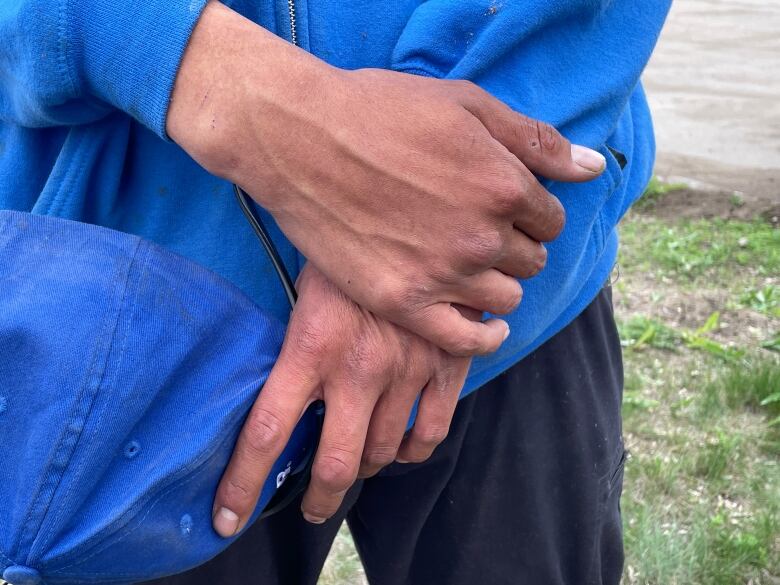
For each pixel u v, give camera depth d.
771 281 4.40
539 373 1.27
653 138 1.34
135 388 0.79
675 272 4.51
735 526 2.75
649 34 1.05
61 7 0.83
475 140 0.82
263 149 0.82
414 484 1.29
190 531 0.85
